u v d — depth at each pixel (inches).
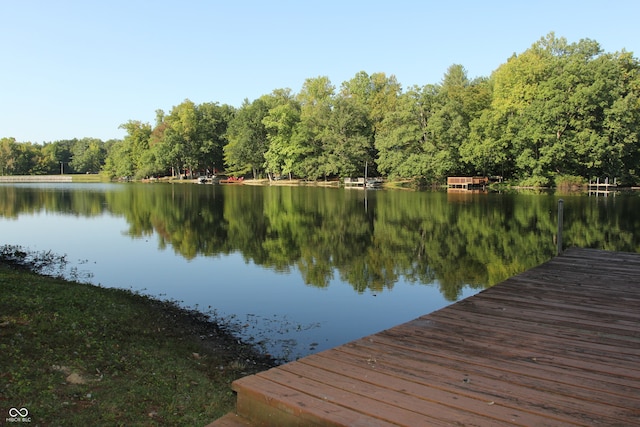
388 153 2017.7
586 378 143.5
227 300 415.8
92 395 170.6
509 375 144.9
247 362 265.0
